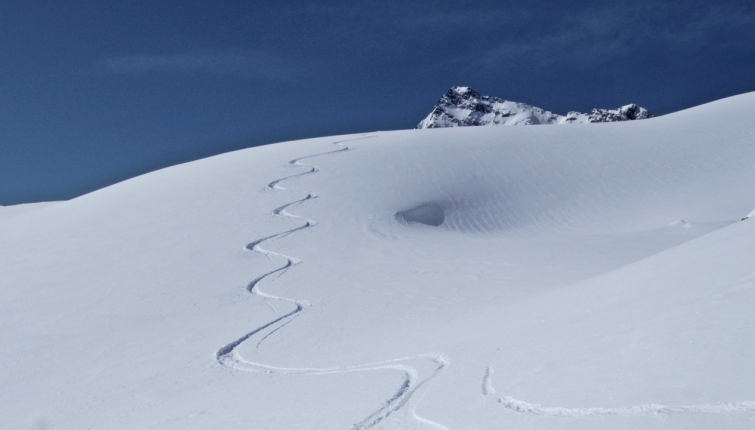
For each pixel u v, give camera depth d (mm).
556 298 9484
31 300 18250
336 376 8461
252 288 17703
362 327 12555
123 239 24422
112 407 9336
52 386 11352
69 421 8961
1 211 46875
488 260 18938
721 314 4867
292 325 13617
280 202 27766
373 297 15570
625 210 26875
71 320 16156
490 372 6156
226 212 26828
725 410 3469
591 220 26266
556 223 26359
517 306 10461
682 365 4277
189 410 8094
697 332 4738
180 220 26250
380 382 7324
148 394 9781
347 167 32500
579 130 38562
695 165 30750
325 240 22672
